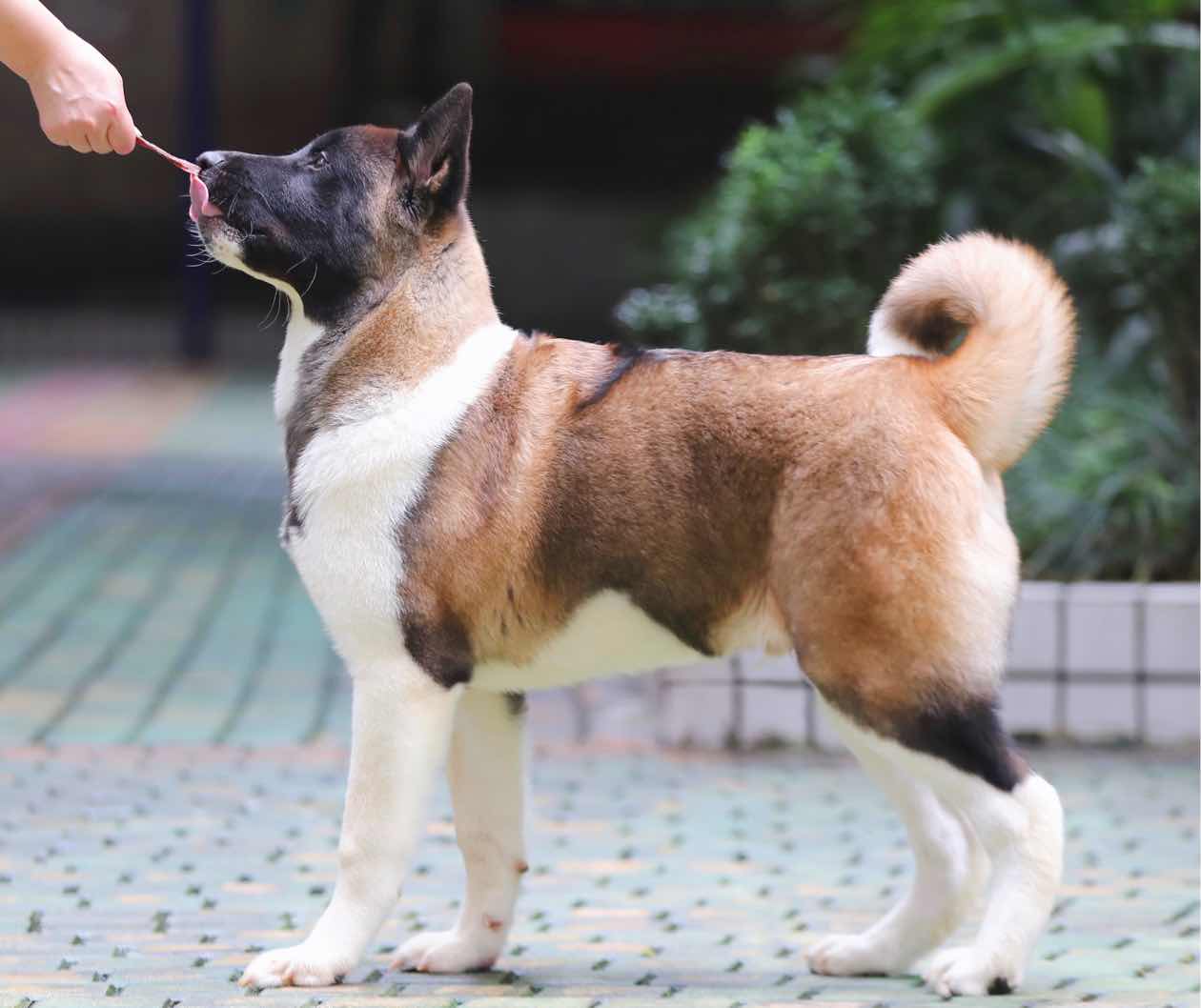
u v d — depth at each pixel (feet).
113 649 31.81
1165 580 29.40
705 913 17.92
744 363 14.64
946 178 38.40
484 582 14.35
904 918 15.39
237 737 26.18
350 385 14.60
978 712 13.78
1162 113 39.11
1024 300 14.28
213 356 85.61
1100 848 20.92
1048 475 31.27
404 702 14.35
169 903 17.70
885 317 15.06
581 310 96.63
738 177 30.09
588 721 28.35
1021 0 39.88
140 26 92.89
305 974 14.38
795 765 25.41
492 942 15.52
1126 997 14.39
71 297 98.48
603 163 103.55
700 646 14.61
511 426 14.55
